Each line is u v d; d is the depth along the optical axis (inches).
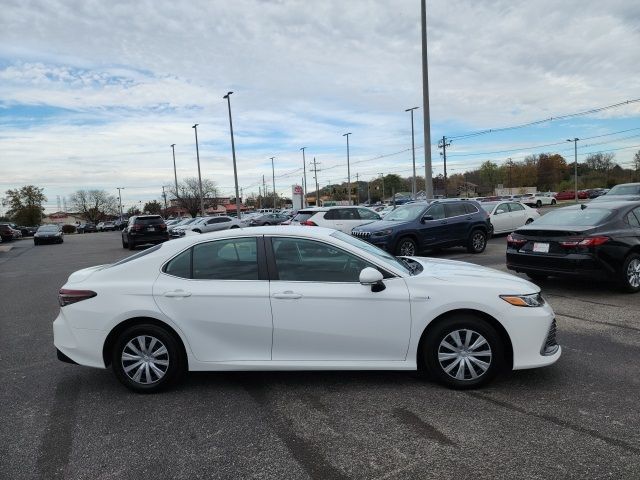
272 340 163.0
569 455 119.4
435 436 131.3
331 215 616.4
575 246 288.8
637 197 455.8
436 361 161.8
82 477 117.6
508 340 161.8
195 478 115.7
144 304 164.4
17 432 142.1
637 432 129.5
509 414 142.4
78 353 167.8
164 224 933.2
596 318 245.9
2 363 209.3
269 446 129.5
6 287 457.4
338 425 139.8
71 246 1147.3
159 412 152.6
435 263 193.5
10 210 4074.8
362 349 162.4
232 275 166.9
